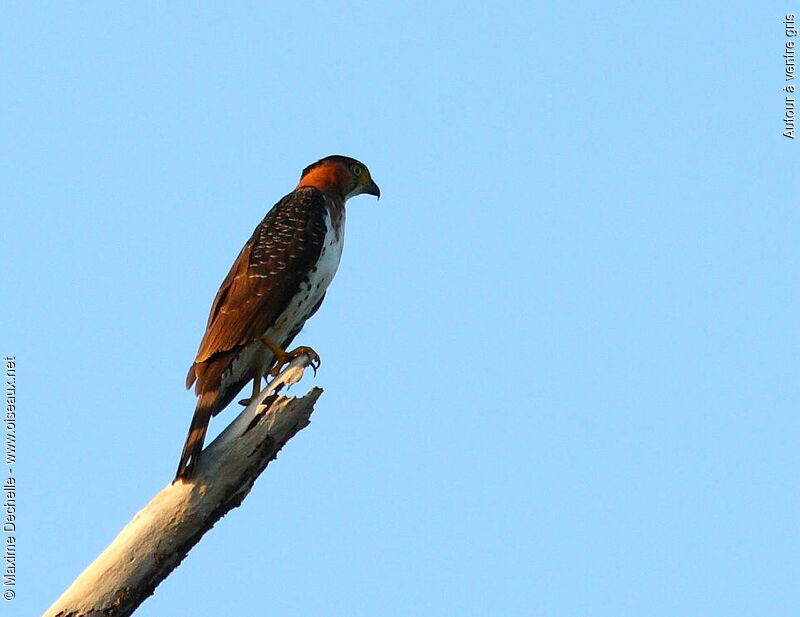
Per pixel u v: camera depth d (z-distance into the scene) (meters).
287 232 12.27
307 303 12.47
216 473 10.02
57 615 9.52
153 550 9.79
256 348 12.27
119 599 9.67
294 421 10.16
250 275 11.99
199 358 11.62
